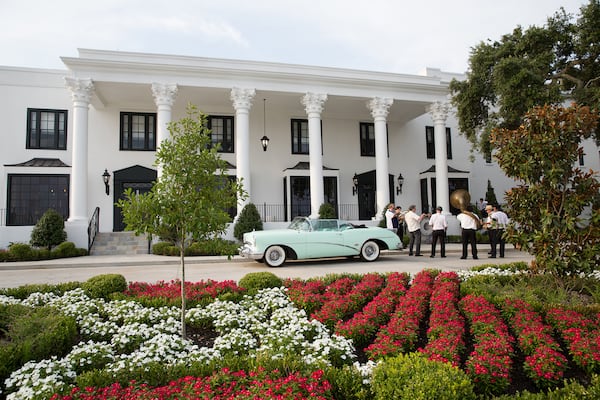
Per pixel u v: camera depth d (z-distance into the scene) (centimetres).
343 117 2422
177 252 1573
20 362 393
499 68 1466
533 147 677
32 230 1608
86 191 1716
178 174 507
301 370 343
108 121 2062
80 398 311
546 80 1638
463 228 1355
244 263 1377
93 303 630
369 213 2392
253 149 2241
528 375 388
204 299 651
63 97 2003
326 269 1158
